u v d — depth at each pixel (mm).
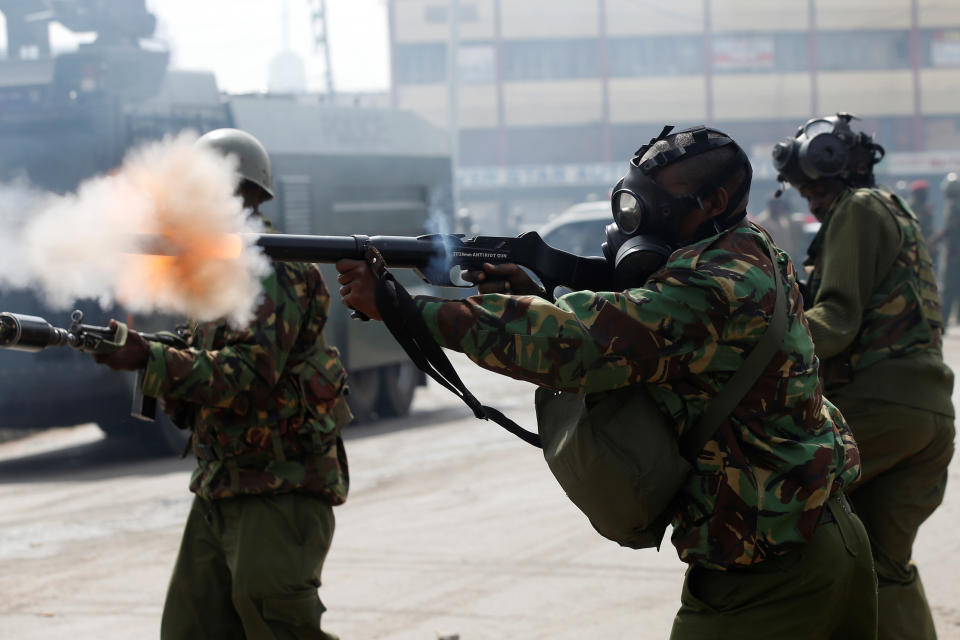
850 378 4586
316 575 3996
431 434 12742
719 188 2992
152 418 3873
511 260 3057
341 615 6094
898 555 4586
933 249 23688
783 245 18125
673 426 2982
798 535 2947
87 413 11266
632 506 2938
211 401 3701
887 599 4531
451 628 5840
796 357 2961
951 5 64875
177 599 4035
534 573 6836
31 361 10891
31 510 9094
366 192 14250
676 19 64188
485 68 64812
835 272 4465
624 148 65000
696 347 2865
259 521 3908
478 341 2803
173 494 9594
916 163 60875
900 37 65188
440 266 2998
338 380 4043
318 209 13375
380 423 14328
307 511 3984
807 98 64938
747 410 2932
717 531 2959
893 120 65688
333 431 4020
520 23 64562
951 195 23375
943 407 4609
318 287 3988
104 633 5922
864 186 4785
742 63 64625
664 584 6562
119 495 9633
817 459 2963
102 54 10781
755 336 2896
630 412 2961
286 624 3912
